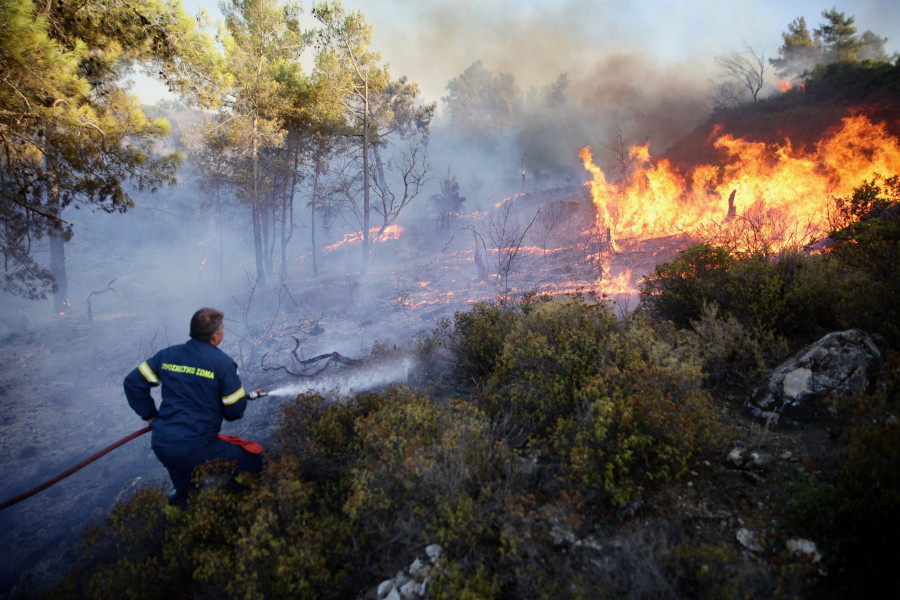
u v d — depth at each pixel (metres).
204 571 2.58
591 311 4.33
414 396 3.68
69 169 8.54
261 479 3.13
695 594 2.03
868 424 2.48
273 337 8.97
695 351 3.54
